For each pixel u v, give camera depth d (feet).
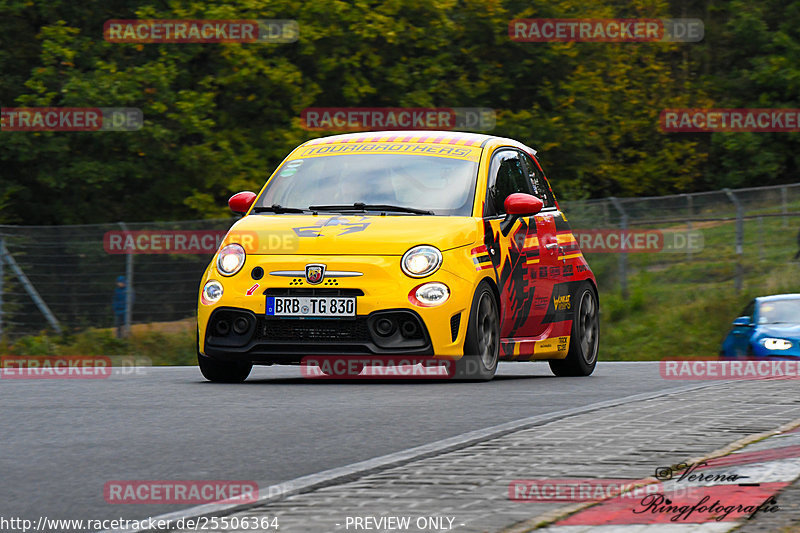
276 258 93.04
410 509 41.27
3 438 61.31
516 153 111.75
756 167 464.65
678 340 271.08
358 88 321.11
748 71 481.46
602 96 405.39
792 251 299.99
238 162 306.76
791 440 56.03
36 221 313.12
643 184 462.19
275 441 60.08
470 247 94.53
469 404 76.07
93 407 75.15
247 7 305.32
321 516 40.45
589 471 48.52
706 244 298.56
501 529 37.91
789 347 165.78
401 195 99.45
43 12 317.01
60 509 43.78
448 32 346.54
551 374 118.32
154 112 299.79
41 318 221.25
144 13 304.09
